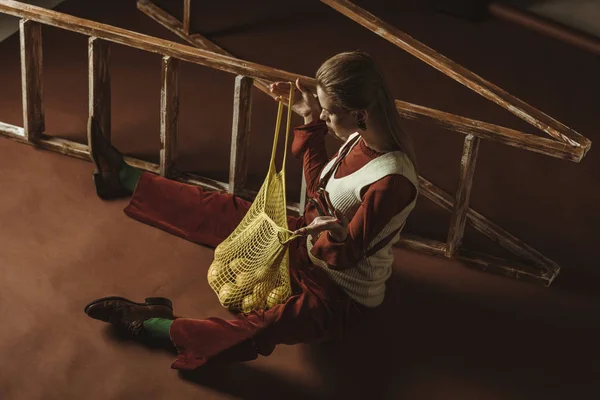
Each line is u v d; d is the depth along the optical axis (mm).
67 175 3721
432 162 4098
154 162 3875
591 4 5355
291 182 3852
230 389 2834
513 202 3877
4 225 3406
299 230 2701
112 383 2811
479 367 3012
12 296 3088
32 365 2838
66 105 4203
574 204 3904
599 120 4578
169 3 5137
